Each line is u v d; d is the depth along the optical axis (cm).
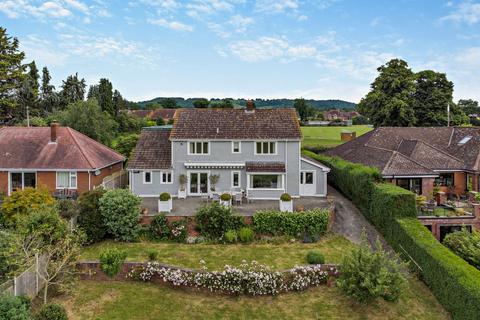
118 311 1978
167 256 2780
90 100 6538
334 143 7456
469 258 2412
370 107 6788
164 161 4234
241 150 4169
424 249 2433
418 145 4312
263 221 3175
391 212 2959
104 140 6381
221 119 4397
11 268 2044
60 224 2397
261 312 2052
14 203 2842
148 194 4234
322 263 2558
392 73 6444
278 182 4116
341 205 3950
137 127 9519
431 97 6556
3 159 3994
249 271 2273
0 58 6844
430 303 2205
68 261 2194
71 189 3975
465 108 12062
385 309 2108
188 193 4238
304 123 11612
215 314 2014
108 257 2291
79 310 1966
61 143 4241
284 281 2283
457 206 3497
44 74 8938
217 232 3147
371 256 2062
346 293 2103
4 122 7181
